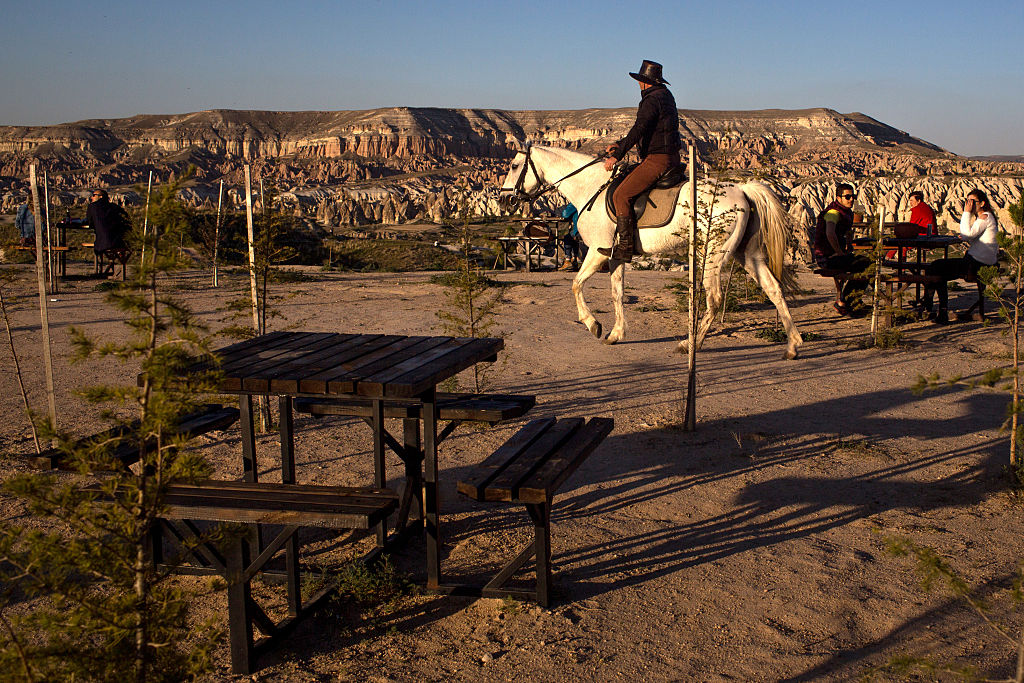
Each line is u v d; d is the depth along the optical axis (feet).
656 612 14.49
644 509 19.43
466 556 16.98
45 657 8.86
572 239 81.05
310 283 68.69
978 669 12.30
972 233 42.78
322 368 14.84
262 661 13.08
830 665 12.66
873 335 40.06
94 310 51.90
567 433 16.98
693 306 25.55
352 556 16.96
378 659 13.11
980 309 43.98
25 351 38.50
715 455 23.34
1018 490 19.84
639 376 33.40
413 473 17.21
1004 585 15.19
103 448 10.41
